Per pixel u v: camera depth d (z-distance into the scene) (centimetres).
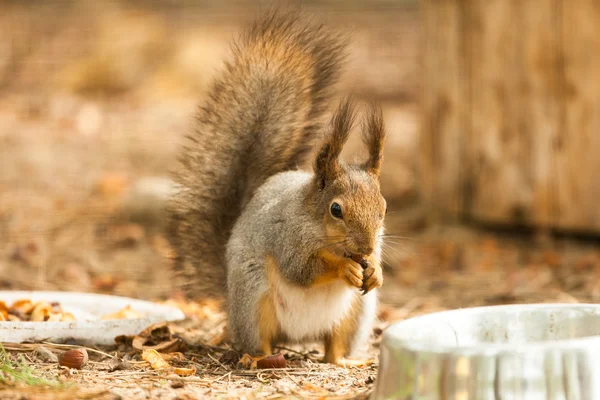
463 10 1545
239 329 851
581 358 564
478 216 1572
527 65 1480
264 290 839
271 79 955
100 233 1555
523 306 707
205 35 3091
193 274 973
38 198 1770
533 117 1485
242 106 961
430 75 1616
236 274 855
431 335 664
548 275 1320
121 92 2883
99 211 1694
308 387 722
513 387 560
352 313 865
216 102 974
